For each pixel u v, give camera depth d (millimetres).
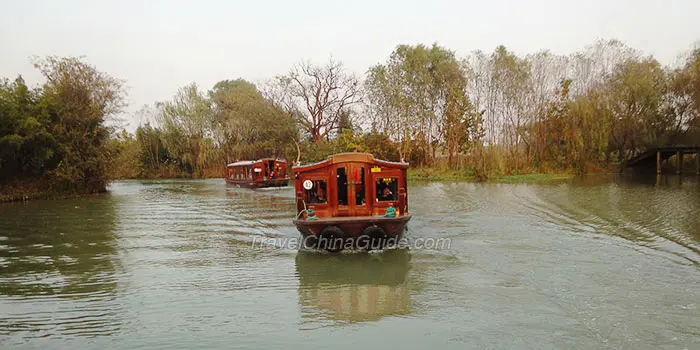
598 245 12594
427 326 7516
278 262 11641
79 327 7672
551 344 6742
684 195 23078
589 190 26641
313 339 7133
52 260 12102
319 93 50406
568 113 39781
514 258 11469
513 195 25125
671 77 43438
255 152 50250
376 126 44969
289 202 25859
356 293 9219
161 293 9336
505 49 42312
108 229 16984
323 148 44906
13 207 24812
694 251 11672
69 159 31250
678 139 43531
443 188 30141
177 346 6941
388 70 44969
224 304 8680
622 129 42844
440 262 11281
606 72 43312
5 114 27641
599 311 7895
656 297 8477
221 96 55156
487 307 8242
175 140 54406
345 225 11758
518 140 41500
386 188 12695
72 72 32531
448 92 43031
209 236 15305
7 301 8898
